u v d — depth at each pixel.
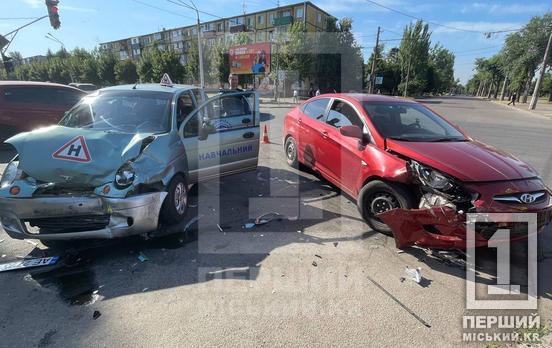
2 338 2.24
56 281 2.89
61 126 3.96
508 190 3.04
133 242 3.58
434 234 3.16
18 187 3.06
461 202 3.07
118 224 3.10
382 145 3.96
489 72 70.12
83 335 2.28
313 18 55.00
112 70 53.41
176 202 3.88
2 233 3.71
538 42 35.38
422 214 3.16
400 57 53.84
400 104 4.92
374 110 4.58
